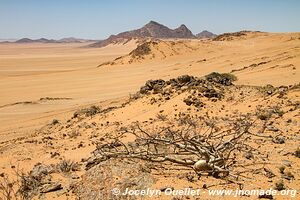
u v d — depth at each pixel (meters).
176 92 20.48
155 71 69.88
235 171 8.18
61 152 14.17
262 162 8.69
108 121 19.47
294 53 53.84
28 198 8.34
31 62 156.38
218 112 16.44
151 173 8.10
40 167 10.52
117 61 103.31
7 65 137.50
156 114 17.69
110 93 48.03
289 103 15.62
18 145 17.36
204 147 8.54
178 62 89.12
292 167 8.37
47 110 37.44
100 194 7.39
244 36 143.12
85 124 20.27
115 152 9.27
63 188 8.64
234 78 28.53
